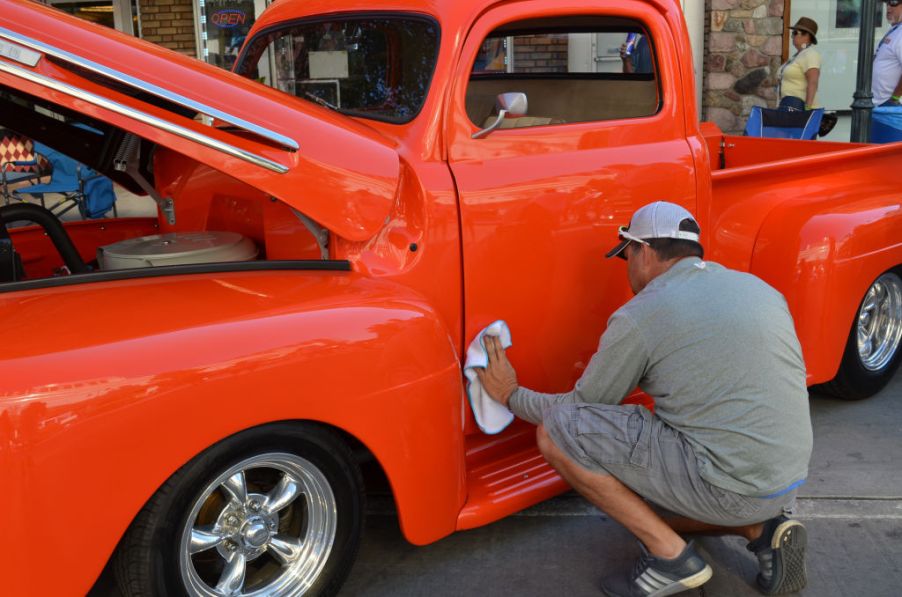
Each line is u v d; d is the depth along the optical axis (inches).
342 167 96.0
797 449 94.6
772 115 235.0
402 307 94.1
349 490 95.0
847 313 141.5
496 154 107.7
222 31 390.9
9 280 95.5
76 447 73.8
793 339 96.5
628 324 95.8
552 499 124.6
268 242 109.9
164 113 89.7
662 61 120.1
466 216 104.5
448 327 105.9
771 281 140.5
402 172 103.3
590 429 97.4
